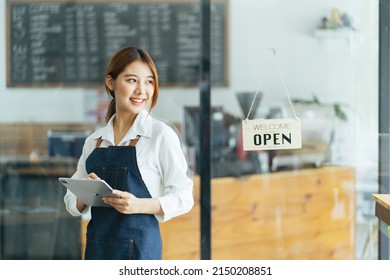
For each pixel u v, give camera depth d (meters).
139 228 3.06
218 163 5.86
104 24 6.60
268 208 5.47
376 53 5.36
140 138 3.13
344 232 5.39
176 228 5.11
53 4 6.34
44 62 6.31
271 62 6.31
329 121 5.66
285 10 6.27
